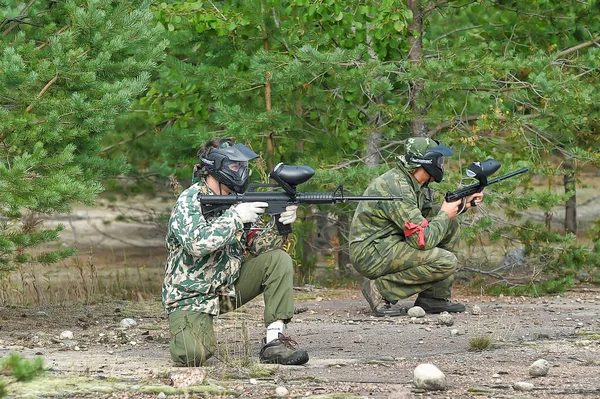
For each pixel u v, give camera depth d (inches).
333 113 645.3
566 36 646.5
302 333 396.2
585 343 360.2
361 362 322.3
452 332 387.5
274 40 631.2
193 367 306.3
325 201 307.9
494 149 634.2
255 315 461.1
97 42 442.9
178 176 703.7
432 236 418.6
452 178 557.3
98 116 428.8
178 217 295.3
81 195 408.5
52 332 407.8
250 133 583.8
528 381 286.5
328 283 650.8
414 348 354.6
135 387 277.4
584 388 275.0
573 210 698.2
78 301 553.6
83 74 428.5
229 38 635.5
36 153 404.2
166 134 667.4
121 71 454.9
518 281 600.1
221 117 604.1
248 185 307.6
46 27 463.5
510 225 589.6
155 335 402.0
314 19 606.2
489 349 349.4
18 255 436.8
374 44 609.0
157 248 885.2
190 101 658.2
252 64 583.5
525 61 575.2
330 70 578.6
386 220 432.5
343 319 443.2
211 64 649.0
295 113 650.2
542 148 592.1
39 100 427.5
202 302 306.0
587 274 631.8
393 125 628.1
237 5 634.8
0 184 391.9
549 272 591.2
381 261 432.5
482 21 668.7
